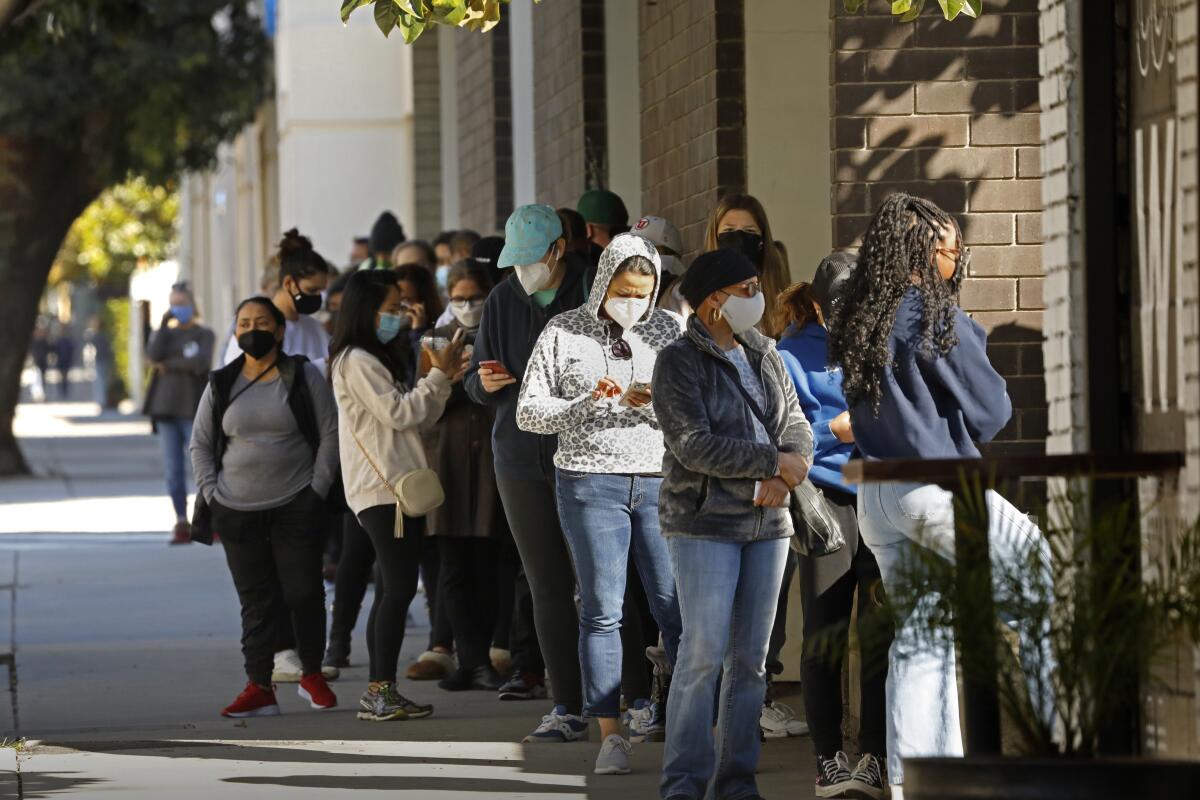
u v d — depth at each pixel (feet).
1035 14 75.10
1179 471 47.34
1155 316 50.39
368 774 64.39
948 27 75.15
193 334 145.48
